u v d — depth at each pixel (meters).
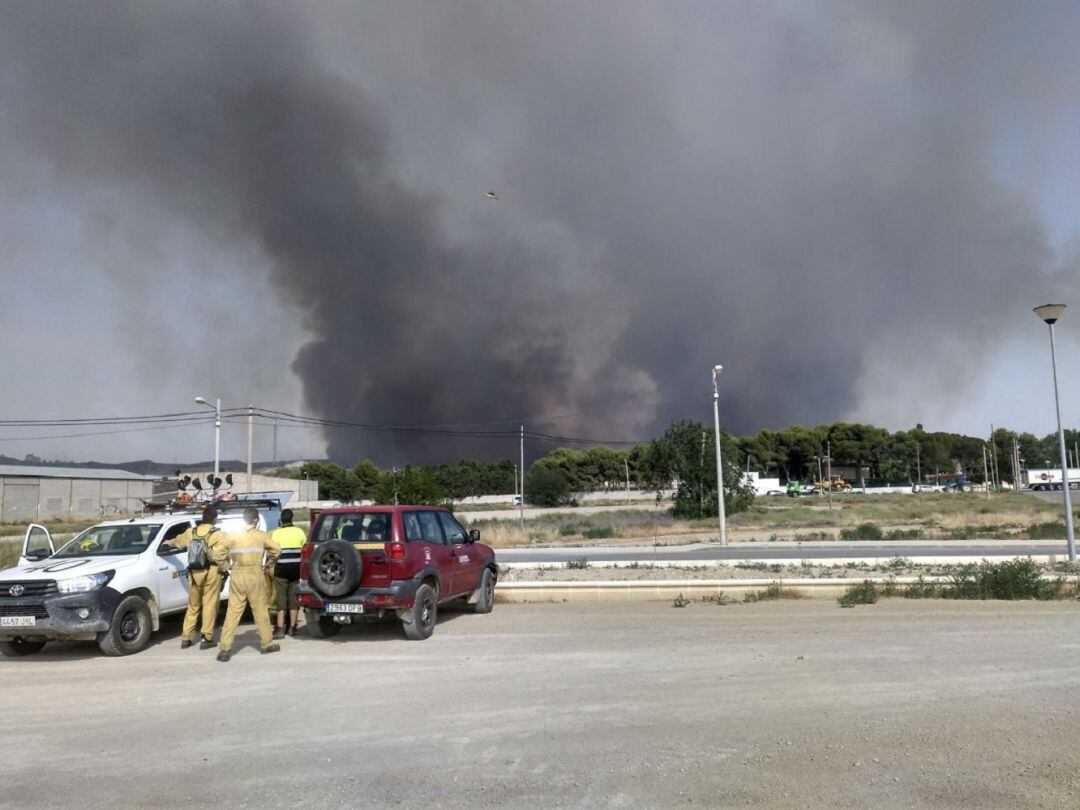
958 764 5.68
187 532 11.84
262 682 8.74
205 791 5.41
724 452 50.84
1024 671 8.52
